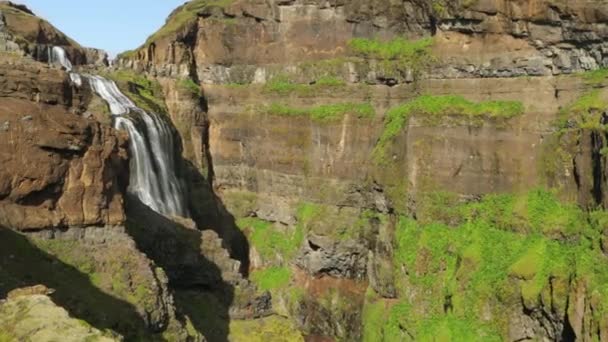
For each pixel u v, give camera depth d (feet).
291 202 184.34
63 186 104.94
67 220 104.17
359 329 158.40
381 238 159.22
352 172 172.45
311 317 165.48
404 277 146.82
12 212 99.19
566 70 138.00
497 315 128.57
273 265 180.86
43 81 109.60
